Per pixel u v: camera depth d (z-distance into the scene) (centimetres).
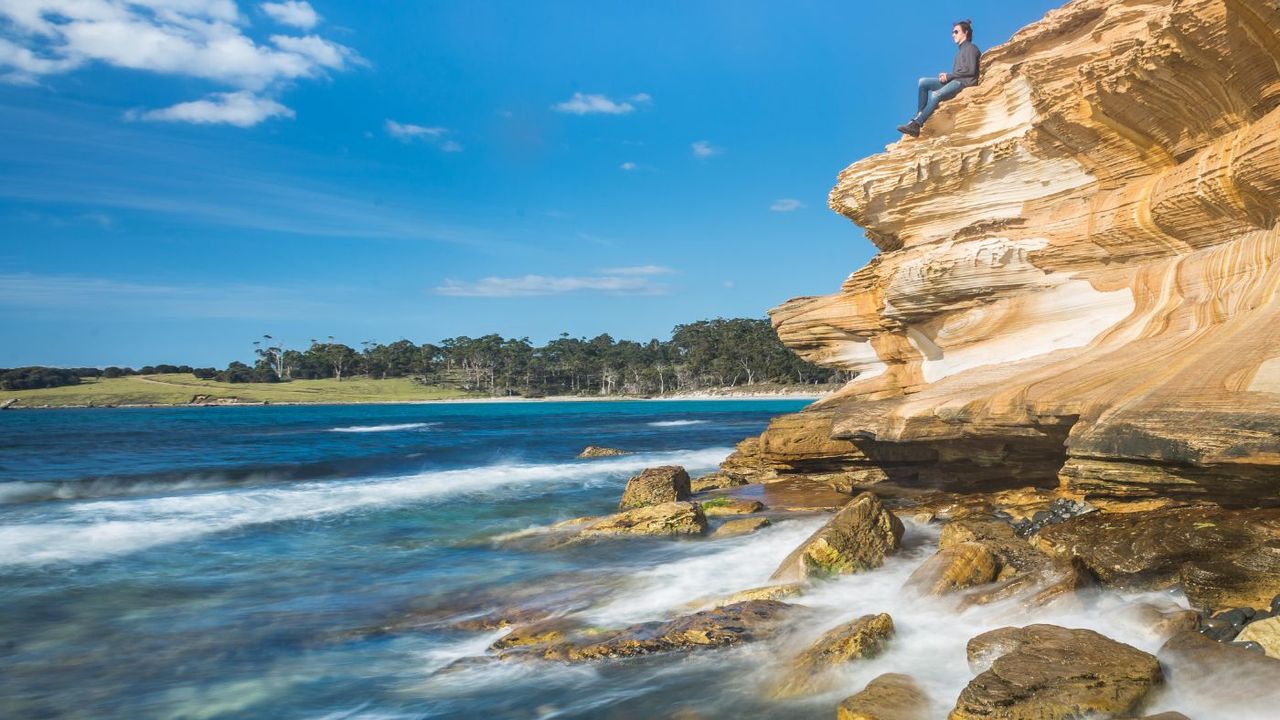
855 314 1900
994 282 1516
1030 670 574
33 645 930
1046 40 1549
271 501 2033
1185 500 838
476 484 2411
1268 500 764
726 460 2377
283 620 1014
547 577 1187
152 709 753
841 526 1060
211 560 1365
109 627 995
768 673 741
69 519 1741
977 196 1589
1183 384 877
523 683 767
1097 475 901
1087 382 1076
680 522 1459
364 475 2820
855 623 761
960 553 898
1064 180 1454
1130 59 1130
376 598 1108
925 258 1579
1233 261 1077
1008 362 1475
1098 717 530
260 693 782
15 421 8262
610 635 859
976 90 1572
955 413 1270
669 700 702
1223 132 1095
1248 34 932
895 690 624
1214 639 648
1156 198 1192
